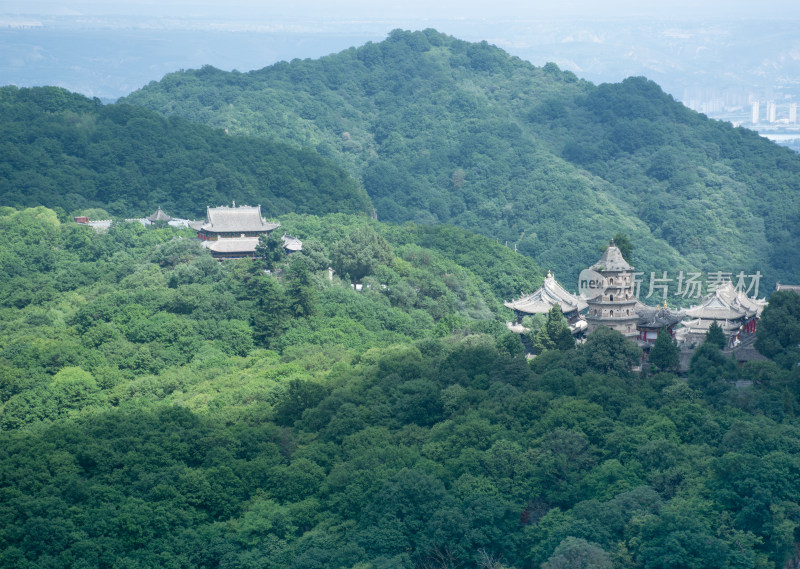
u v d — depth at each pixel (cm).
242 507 18675
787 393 18975
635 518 16175
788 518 16238
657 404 19312
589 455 18025
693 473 17000
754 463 16512
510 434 18775
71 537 17362
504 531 17275
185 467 19338
